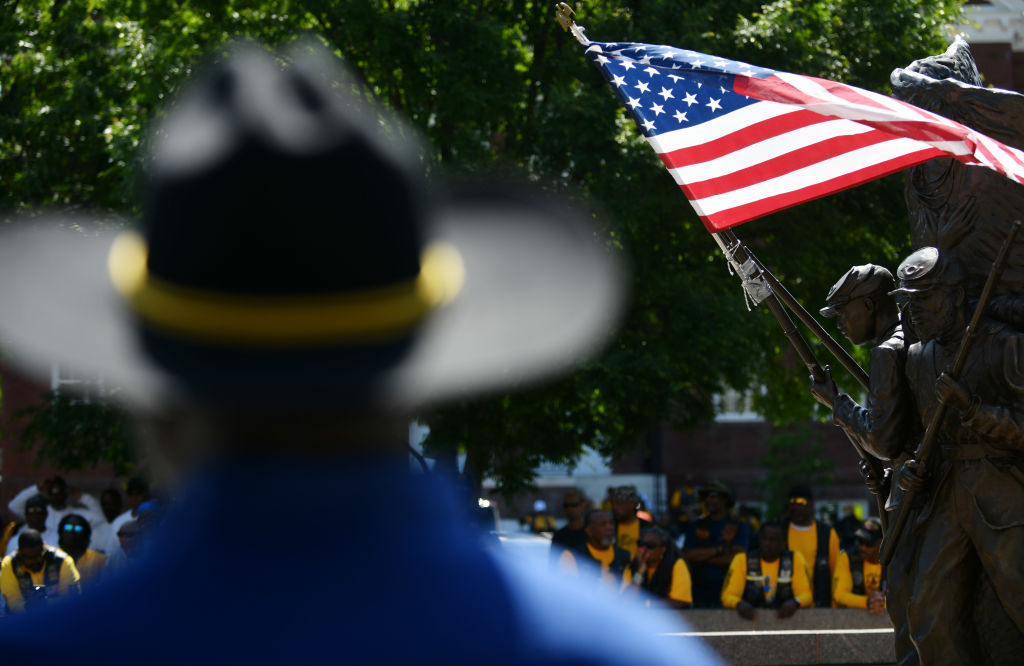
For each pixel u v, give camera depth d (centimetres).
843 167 2084
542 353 341
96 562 4047
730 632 3859
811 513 4147
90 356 318
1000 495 1972
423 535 333
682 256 5088
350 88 346
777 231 5116
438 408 345
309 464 330
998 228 2069
